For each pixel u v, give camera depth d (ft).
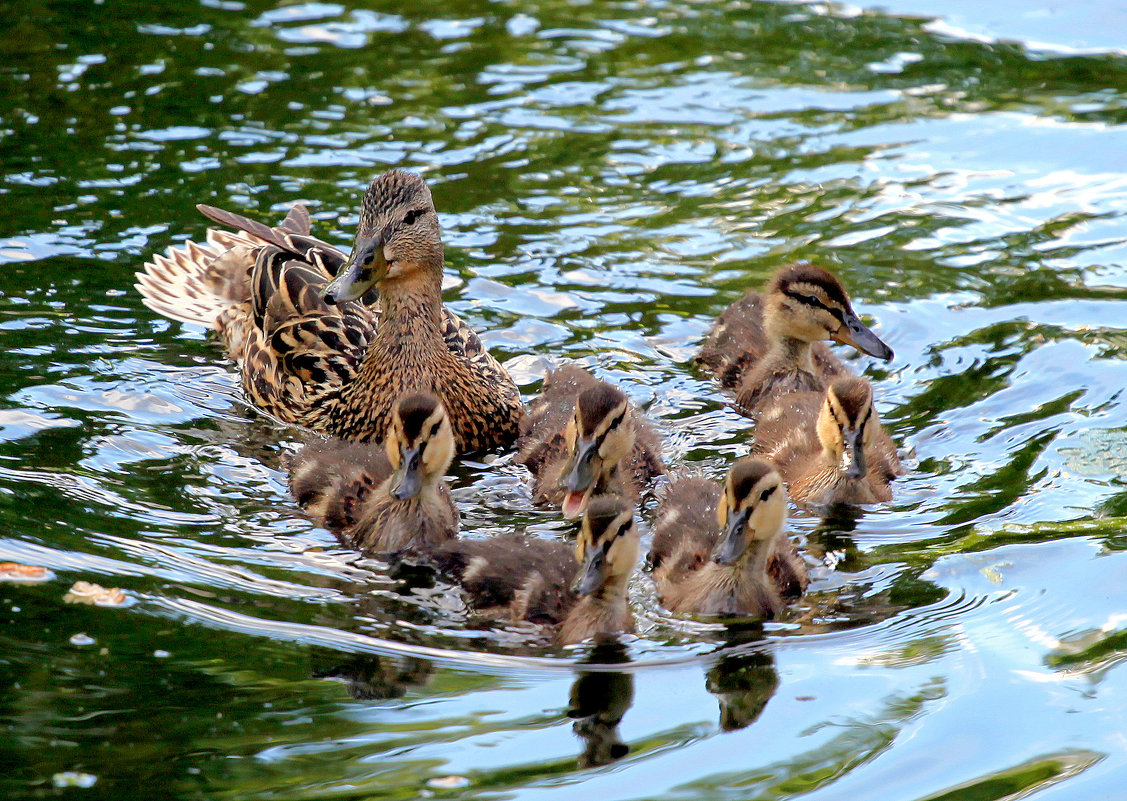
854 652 30.89
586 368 45.73
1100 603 32.19
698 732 27.73
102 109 58.03
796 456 40.63
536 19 69.41
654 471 40.78
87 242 49.70
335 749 26.63
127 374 43.34
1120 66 64.34
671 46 66.59
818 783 25.99
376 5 70.08
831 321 44.80
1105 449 39.58
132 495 36.68
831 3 71.56
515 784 25.81
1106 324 46.44
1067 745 27.09
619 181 55.47
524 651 30.99
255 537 35.24
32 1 68.13
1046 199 54.54
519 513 38.32
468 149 56.95
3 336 44.16
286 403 42.78
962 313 47.73
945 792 25.66
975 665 30.01
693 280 49.83
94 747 26.22
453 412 41.50
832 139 58.70
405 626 31.63
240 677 28.84
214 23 67.10
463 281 49.42
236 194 52.85
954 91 62.59
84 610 30.81
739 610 32.83
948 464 39.75
